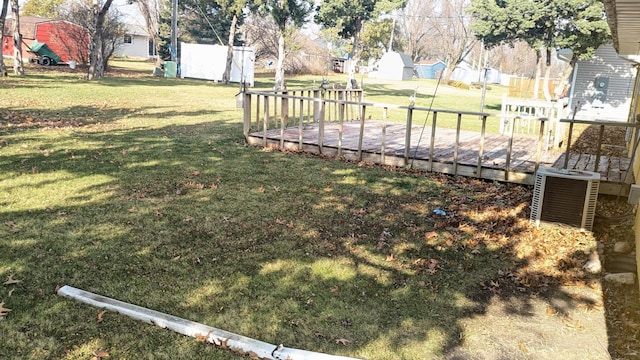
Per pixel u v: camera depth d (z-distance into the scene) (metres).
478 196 6.73
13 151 7.81
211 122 12.55
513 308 3.78
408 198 6.50
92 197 5.82
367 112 17.64
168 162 7.81
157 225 5.05
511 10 23.84
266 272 4.14
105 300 3.50
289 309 3.57
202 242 4.69
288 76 41.91
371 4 26.73
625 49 8.88
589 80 23.09
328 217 5.61
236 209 5.70
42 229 4.76
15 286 3.65
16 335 3.05
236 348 3.02
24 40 34.41
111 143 8.99
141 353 2.96
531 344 3.30
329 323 3.42
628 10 4.96
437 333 3.37
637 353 3.21
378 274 4.22
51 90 17.61
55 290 3.62
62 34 32.62
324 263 4.37
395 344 3.21
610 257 4.78
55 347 2.96
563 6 22.06
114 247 4.45
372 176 7.57
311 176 7.41
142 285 3.81
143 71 35.00
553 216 5.42
